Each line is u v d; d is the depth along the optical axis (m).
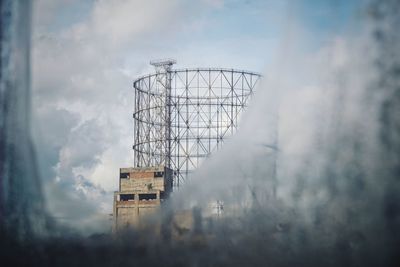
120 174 72.00
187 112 82.94
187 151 82.38
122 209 67.69
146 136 84.56
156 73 83.75
